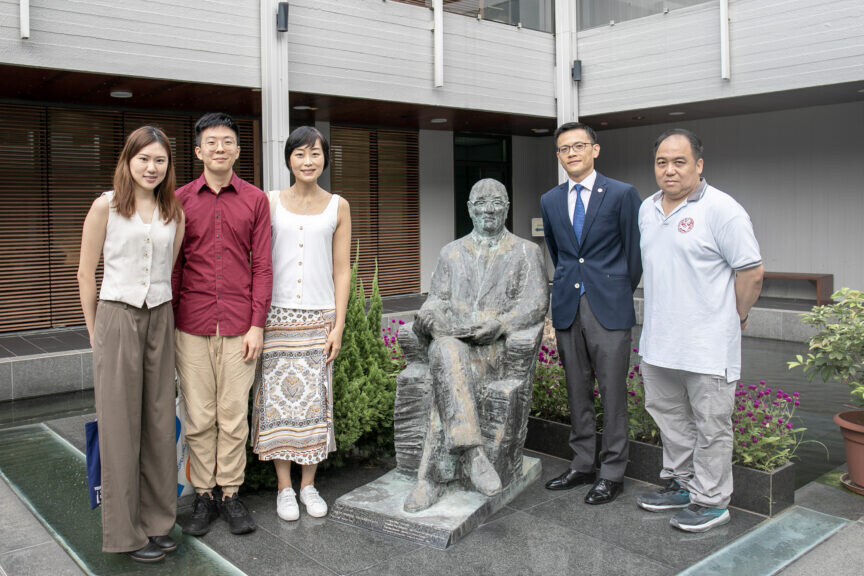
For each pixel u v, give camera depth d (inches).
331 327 132.5
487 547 116.0
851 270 401.4
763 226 437.7
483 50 381.7
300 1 314.7
